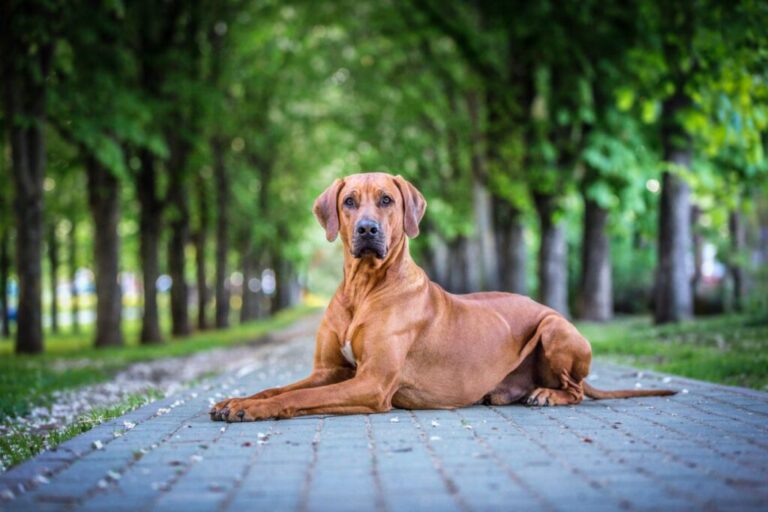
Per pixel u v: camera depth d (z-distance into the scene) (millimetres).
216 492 3260
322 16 21109
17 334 14727
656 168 15953
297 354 13883
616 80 14703
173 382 10070
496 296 5969
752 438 4371
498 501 3070
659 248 15828
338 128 27484
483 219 20359
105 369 11562
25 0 13102
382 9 19562
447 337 5438
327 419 5012
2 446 5055
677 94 14898
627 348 11289
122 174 15117
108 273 17562
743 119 11430
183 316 23234
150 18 17766
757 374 7926
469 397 5566
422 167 25984
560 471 3576
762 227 23375
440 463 3742
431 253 35219
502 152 17875
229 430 4684
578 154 16047
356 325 5254
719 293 23109
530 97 17562
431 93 22859
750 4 11133
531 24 15445
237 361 13484
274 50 22297
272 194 34094
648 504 3027
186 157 20141
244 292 32844
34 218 14695
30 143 14625
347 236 5348
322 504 3049
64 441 4699
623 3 14305
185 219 23234
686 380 7344
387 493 3199
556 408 5566
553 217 16891
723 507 2990
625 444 4191
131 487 3369
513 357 5738
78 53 14883
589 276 20094
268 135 27547
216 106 18625
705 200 21781
